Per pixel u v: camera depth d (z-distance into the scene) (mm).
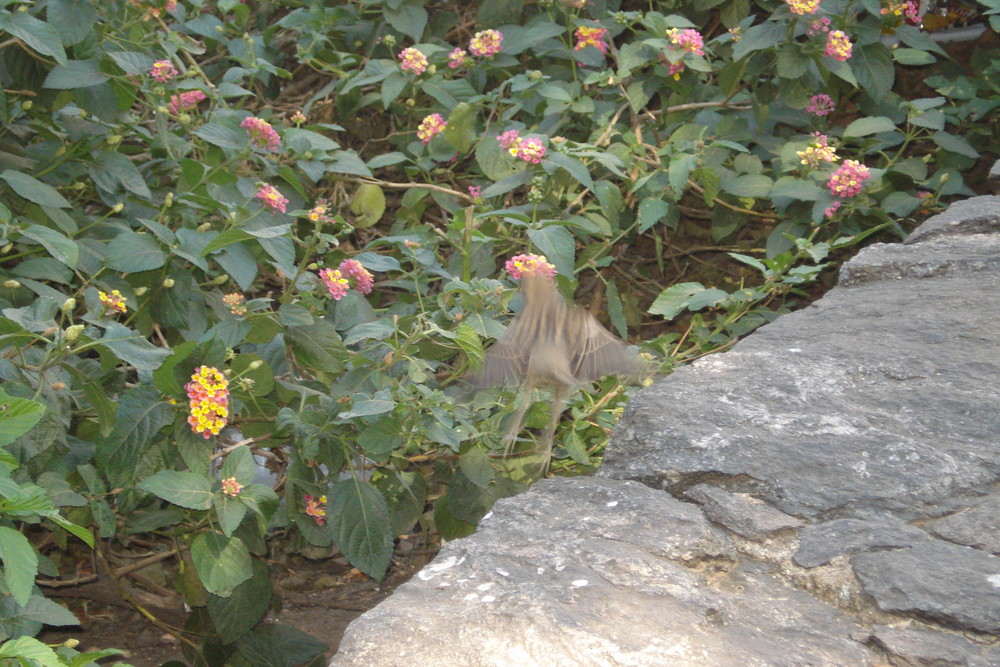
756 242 8719
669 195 7566
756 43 7551
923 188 8172
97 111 6004
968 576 2596
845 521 2896
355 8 8992
